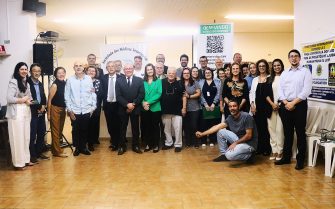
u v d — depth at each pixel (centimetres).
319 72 476
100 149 555
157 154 513
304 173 400
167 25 971
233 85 509
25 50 587
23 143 436
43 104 486
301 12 532
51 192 344
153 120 531
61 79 507
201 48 728
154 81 536
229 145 466
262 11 787
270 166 436
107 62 596
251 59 1139
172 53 1162
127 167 438
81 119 507
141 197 326
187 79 552
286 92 423
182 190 346
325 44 459
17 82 430
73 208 301
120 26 979
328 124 447
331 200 313
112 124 553
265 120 486
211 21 917
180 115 535
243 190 344
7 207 305
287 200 315
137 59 585
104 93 558
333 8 440
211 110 558
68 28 1000
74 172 417
